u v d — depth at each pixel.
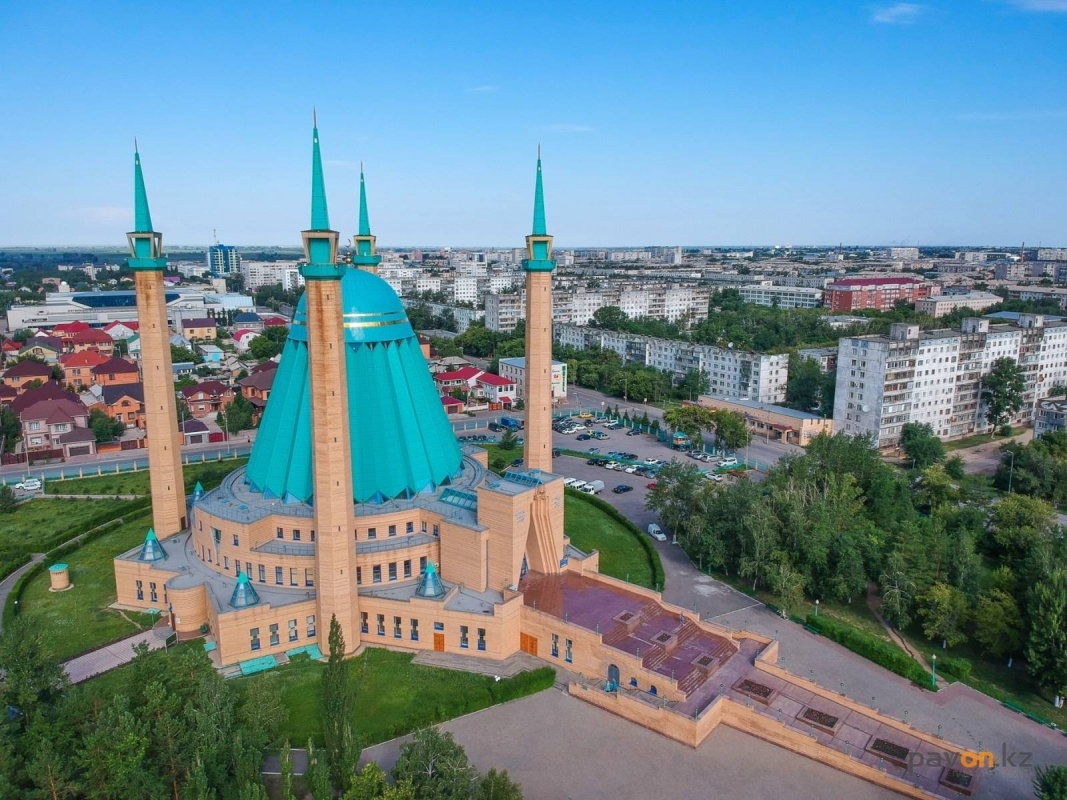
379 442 100.62
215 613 85.19
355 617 88.31
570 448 184.75
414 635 89.44
